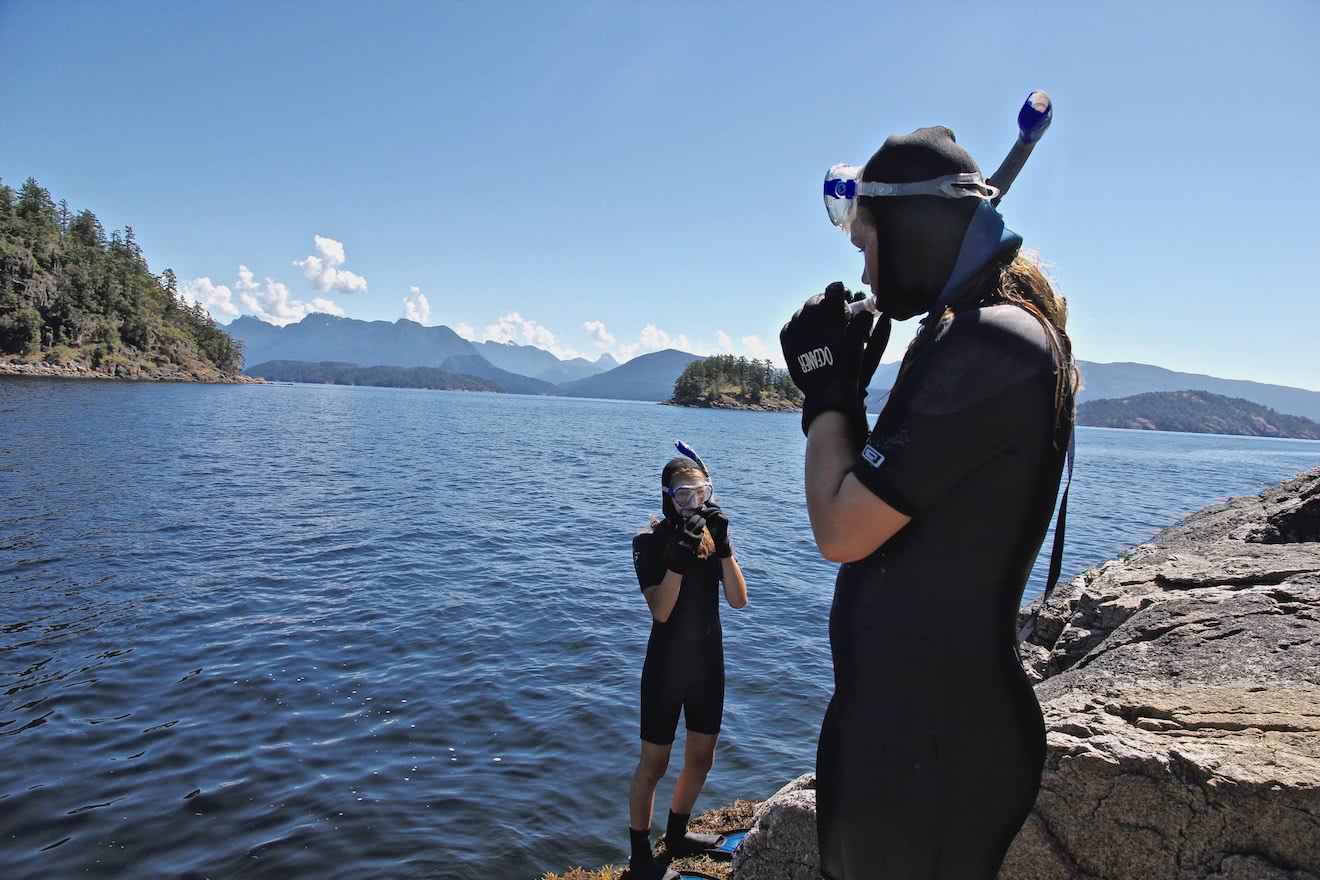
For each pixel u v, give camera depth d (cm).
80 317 12112
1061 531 134
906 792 123
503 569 1171
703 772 415
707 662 406
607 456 3659
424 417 7100
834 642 137
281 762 546
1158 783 196
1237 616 301
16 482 1738
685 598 405
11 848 437
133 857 436
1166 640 301
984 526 114
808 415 129
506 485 2277
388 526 1475
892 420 117
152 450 2619
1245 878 183
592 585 1098
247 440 3297
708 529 413
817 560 1377
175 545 1203
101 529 1289
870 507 114
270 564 1114
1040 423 111
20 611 844
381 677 706
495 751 580
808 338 131
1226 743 201
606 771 559
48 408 4325
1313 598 300
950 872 125
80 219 15225
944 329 117
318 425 4775
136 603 890
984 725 121
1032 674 391
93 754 543
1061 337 124
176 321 15850
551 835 479
